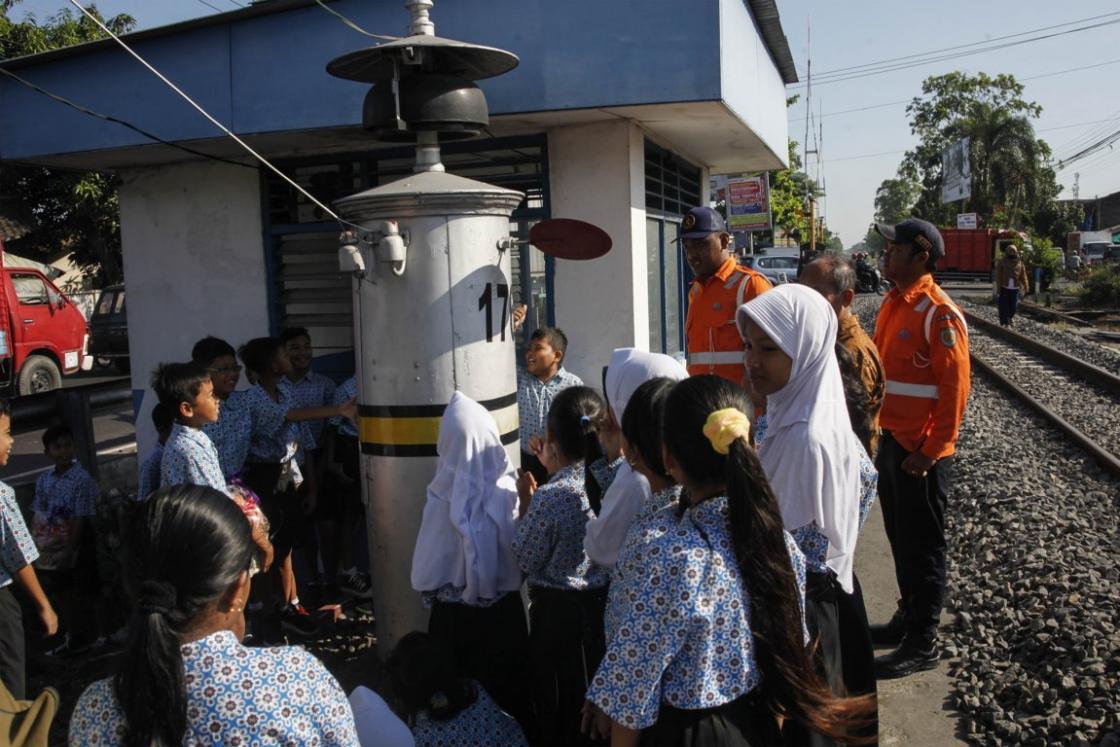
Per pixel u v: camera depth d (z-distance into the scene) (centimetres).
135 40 549
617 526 279
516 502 358
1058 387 1243
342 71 416
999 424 986
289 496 481
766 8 612
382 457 398
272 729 163
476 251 389
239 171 625
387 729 248
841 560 261
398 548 401
